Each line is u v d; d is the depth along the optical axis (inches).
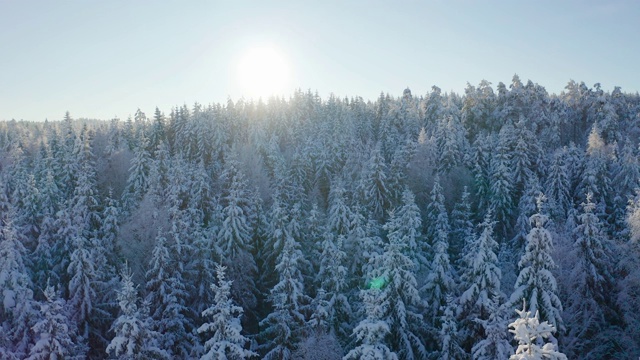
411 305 1091.9
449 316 967.0
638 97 3878.0
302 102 4318.4
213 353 818.2
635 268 1105.4
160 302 1167.0
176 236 1247.5
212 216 1583.4
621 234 1300.4
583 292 1125.7
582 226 1127.0
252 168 2378.2
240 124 3654.0
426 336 1096.2
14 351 1031.6
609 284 1136.8
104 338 1268.5
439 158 2341.3
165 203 1747.0
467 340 1003.3
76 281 1214.9
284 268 1172.5
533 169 2138.3
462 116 3203.7
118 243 1482.5
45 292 964.6
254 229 1680.6
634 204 1254.9
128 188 2091.5
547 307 868.6
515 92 3093.0
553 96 3791.8
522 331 463.8
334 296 1179.9
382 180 1952.5
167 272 1195.9
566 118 3061.0
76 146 2438.5
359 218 1390.3
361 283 1273.4
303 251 1546.5
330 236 1330.0
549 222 1424.7
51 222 1505.9
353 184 2175.2
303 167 2426.2
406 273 1002.1
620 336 1092.5
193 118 3198.8
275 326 1134.4
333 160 2508.6
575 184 2016.5
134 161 2148.1
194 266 1289.4
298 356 1060.5
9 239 1146.0
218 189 2156.7
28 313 1057.5
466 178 2069.4
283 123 3553.2
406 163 2165.4
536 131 2847.0
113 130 3260.3
